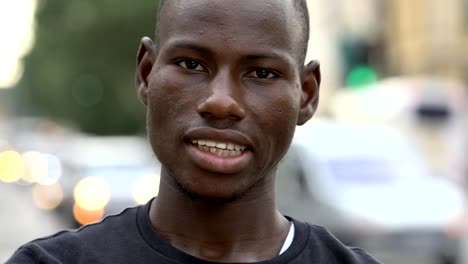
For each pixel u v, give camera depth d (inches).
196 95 95.6
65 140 1668.3
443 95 860.0
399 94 874.8
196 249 100.6
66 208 719.7
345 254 105.4
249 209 101.0
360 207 405.7
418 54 1381.6
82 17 1562.5
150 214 103.3
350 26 1572.3
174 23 97.2
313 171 431.8
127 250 99.4
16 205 1077.8
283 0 98.3
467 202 450.3
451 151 826.2
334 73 1649.9
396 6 1457.9
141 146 1058.7
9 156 1462.8
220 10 95.5
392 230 394.9
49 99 1729.8
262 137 96.3
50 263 97.3
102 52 1563.7
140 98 105.8
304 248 104.0
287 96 97.4
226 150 95.1
